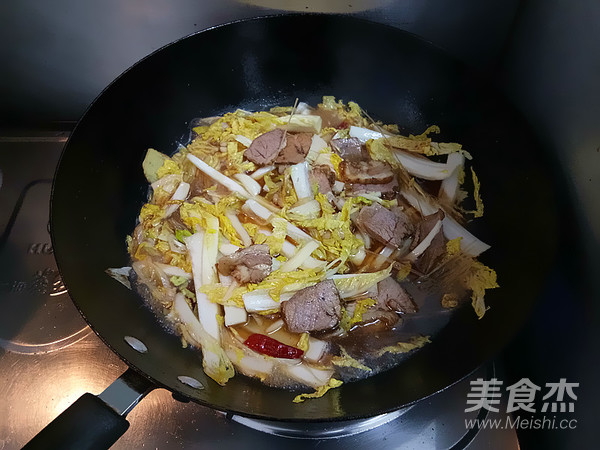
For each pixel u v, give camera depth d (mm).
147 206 341
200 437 277
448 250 317
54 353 302
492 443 277
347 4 345
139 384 229
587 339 258
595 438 249
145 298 303
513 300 272
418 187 353
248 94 390
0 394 288
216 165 370
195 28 362
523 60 338
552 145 307
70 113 411
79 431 208
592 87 264
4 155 393
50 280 331
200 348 286
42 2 337
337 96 392
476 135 345
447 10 341
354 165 358
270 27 344
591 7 263
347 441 276
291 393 267
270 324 300
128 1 340
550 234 269
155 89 348
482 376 299
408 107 376
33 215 362
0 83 386
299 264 315
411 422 281
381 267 320
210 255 321
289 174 354
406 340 288
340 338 292
